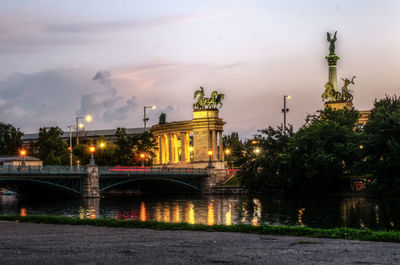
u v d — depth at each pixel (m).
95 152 169.25
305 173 119.50
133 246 29.42
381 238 31.81
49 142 198.38
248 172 131.00
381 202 91.62
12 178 98.38
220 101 174.12
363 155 87.50
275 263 24.56
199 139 171.62
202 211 89.25
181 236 33.84
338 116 133.38
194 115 173.75
